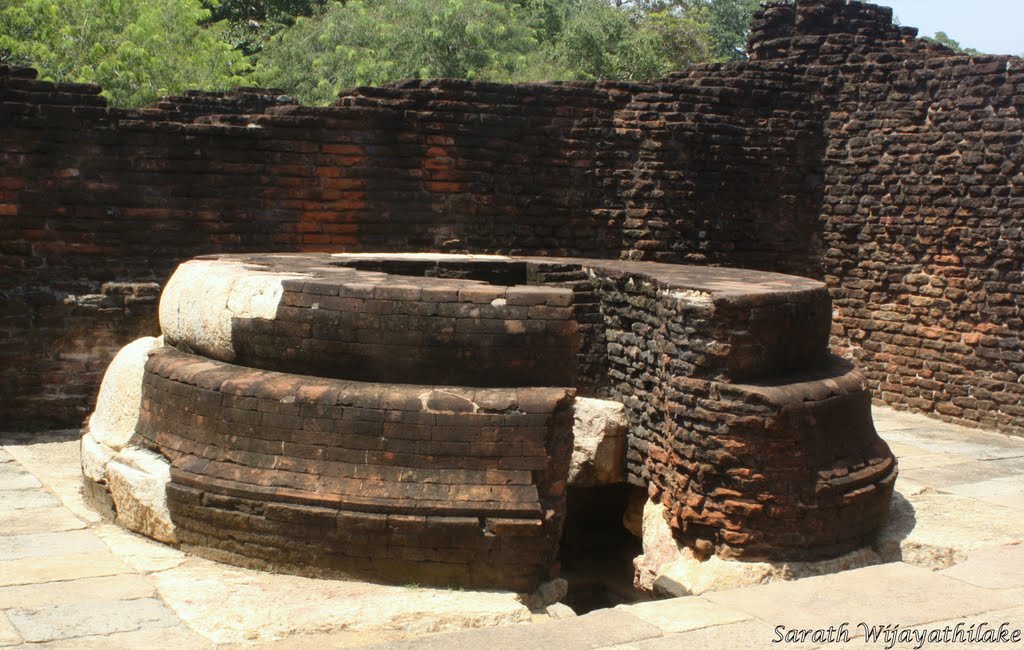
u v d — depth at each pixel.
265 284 5.47
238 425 5.18
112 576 4.88
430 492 4.87
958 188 9.48
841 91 10.50
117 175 8.25
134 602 4.55
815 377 5.93
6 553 5.18
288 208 8.88
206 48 17.83
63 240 8.10
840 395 5.80
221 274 5.78
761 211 10.51
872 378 10.26
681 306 5.79
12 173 7.89
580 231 9.97
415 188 9.34
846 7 10.69
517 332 5.14
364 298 5.20
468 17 20.11
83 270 8.19
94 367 8.03
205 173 8.56
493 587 4.92
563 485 5.17
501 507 4.84
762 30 10.95
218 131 8.56
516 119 9.64
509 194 9.68
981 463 7.79
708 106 10.25
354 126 9.07
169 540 5.34
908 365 9.93
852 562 5.66
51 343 7.91
